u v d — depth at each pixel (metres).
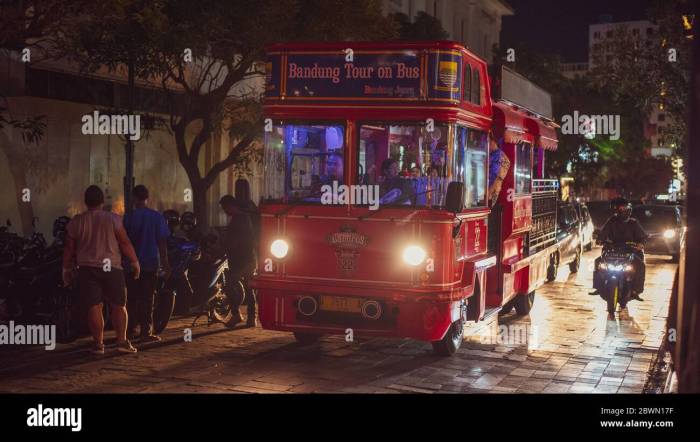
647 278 19.86
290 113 9.06
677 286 4.84
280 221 9.18
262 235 9.27
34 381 7.71
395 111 8.78
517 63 37.12
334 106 8.93
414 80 8.74
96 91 16.88
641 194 78.38
